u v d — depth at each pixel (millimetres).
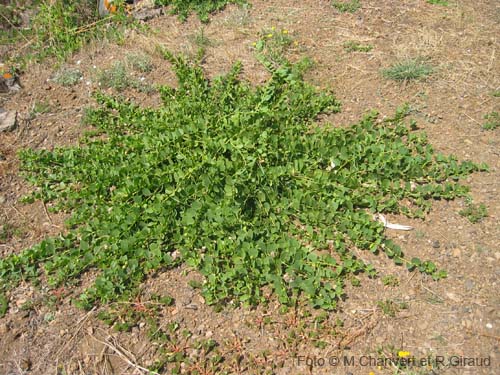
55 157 1734
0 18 2613
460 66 2141
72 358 1277
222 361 1258
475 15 2449
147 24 2467
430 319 1313
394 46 2258
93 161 1702
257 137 1676
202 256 1432
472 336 1271
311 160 1651
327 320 1325
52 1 2590
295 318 1322
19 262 1450
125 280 1414
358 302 1359
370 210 1573
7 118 1940
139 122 1824
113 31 2432
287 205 1523
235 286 1376
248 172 1556
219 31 2393
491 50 2223
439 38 2301
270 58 2191
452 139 1819
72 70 2189
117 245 1441
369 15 2477
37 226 1604
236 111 1811
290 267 1375
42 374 1250
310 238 1476
